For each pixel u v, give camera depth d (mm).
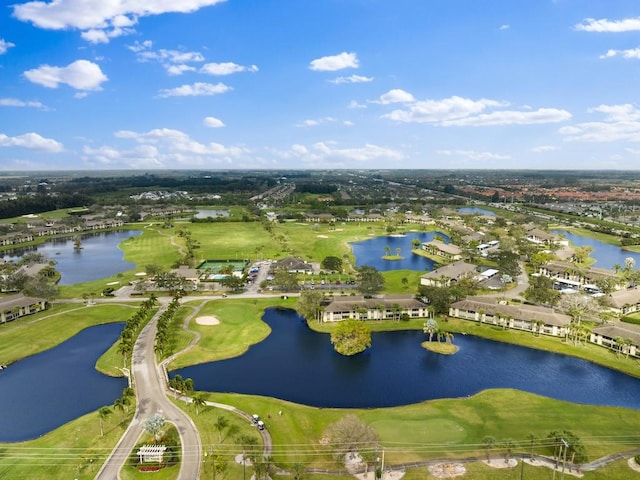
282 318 187125
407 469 89625
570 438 93500
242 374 136625
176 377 121375
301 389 127500
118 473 88250
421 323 179250
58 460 92625
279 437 101375
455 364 144625
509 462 92062
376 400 121750
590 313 180375
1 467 90500
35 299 189125
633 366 140875
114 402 118625
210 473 88188
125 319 181625
